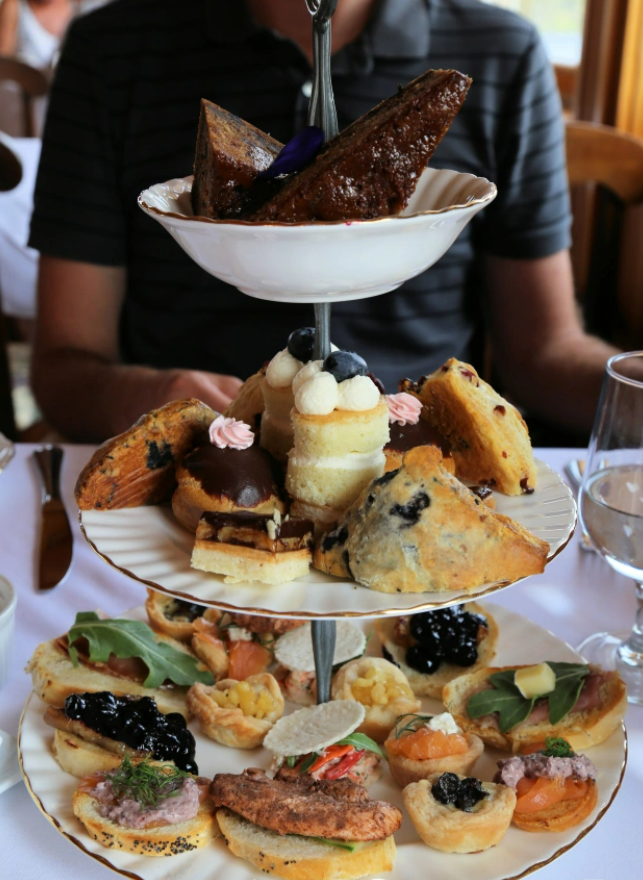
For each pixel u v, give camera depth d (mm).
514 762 829
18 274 3072
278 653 1024
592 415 1862
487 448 859
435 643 1008
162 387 1505
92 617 1002
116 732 862
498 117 1890
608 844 800
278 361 832
